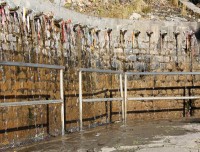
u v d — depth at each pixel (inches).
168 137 213.3
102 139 211.0
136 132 237.8
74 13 311.0
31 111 229.3
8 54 214.7
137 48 360.5
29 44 237.3
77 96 286.2
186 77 370.0
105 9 397.4
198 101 370.3
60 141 207.8
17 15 229.1
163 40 368.8
